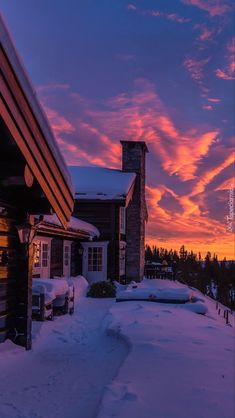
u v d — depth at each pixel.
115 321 10.58
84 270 22.73
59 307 12.60
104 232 23.05
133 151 26.55
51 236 18.12
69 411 4.78
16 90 4.63
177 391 5.09
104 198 22.72
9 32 4.13
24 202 7.96
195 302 16.00
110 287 19.05
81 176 24.89
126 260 25.36
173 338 8.59
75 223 18.80
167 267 32.22
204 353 7.47
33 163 5.73
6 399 5.16
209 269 65.31
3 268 7.50
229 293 52.28
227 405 4.71
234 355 7.64
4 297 7.56
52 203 7.04
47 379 6.09
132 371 5.94
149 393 4.94
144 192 27.97
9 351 7.37
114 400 4.62
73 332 10.18
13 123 4.84
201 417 4.28
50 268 18.27
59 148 6.40
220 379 5.80
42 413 4.71
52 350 8.23
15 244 8.05
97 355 7.86
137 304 14.70
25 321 7.94
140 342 7.98
